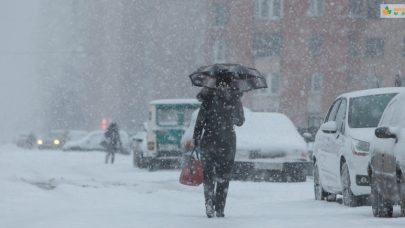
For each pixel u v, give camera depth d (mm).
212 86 24203
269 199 34500
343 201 28625
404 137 20844
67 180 47156
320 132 33156
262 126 48781
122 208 28172
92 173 56594
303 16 156000
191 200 33562
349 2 154500
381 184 22094
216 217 23172
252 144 46625
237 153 46469
